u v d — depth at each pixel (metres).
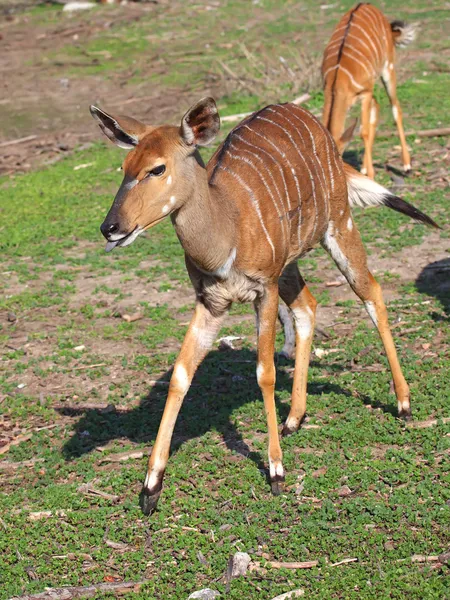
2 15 21.80
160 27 19.45
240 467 5.09
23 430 5.87
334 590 4.06
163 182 4.19
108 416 5.89
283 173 4.84
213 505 4.77
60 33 19.78
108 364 6.61
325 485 4.82
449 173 9.76
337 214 5.34
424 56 14.71
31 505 4.98
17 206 10.34
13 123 14.17
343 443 5.19
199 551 4.42
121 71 16.58
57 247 9.02
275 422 4.83
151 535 4.60
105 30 19.72
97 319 7.38
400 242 8.16
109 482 5.09
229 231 4.46
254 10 19.89
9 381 6.51
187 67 16.27
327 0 19.73
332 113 9.23
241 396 5.93
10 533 4.71
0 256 8.92
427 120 11.47
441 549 4.24
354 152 10.67
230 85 14.22
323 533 4.43
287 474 4.97
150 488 4.69
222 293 4.63
